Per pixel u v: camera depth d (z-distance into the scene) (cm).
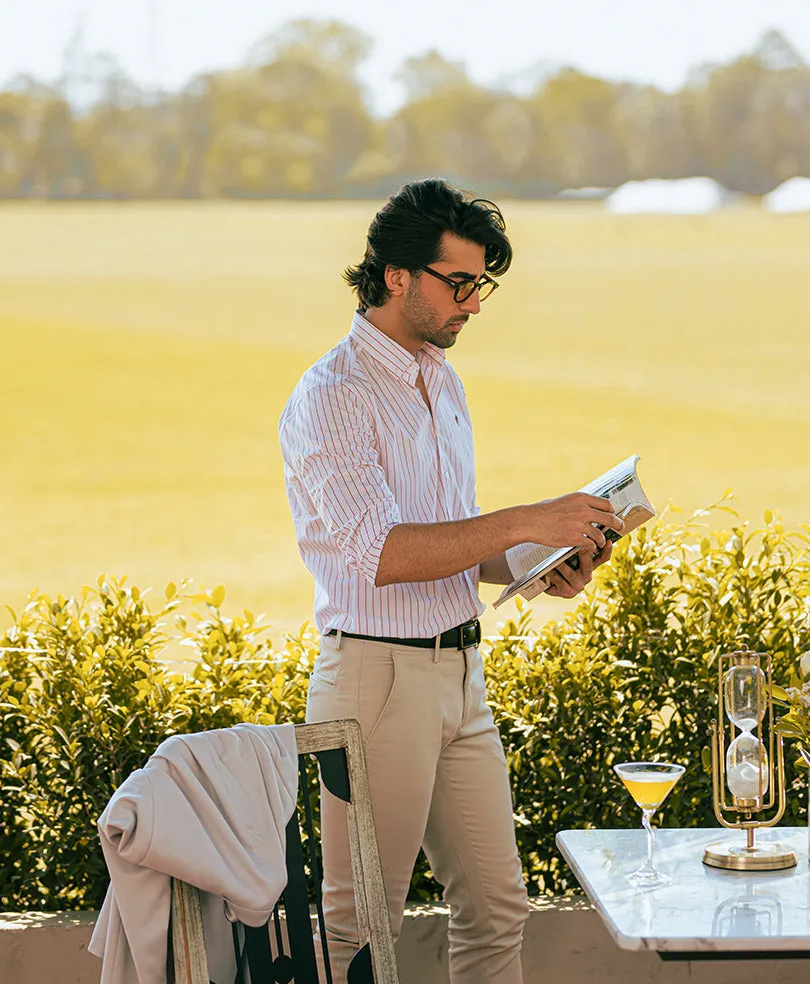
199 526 2986
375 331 376
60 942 434
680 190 8331
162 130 8969
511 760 453
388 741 367
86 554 2700
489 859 387
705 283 6144
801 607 471
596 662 463
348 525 354
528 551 397
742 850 323
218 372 4753
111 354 4969
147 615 472
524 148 9206
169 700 456
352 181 9212
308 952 327
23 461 3662
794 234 7431
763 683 321
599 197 9094
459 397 409
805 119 8875
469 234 362
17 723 459
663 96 9094
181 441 3941
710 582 477
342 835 367
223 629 475
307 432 364
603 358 4925
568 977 436
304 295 5991
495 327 5456
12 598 2303
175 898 295
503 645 476
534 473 3341
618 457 3522
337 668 370
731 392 4375
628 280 6281
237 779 314
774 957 286
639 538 482
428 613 371
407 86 9206
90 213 8319
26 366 4769
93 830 449
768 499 3008
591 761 464
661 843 342
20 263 6656
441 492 388
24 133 8756
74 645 462
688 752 462
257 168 9075
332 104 9119
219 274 6419
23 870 455
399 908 383
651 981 436
